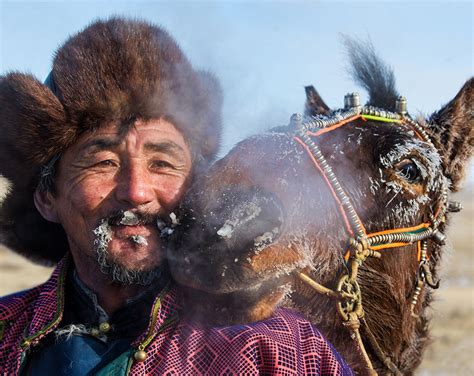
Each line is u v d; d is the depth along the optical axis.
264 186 2.56
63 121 2.60
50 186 2.78
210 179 2.59
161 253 2.58
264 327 2.45
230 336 2.40
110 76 2.57
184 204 2.56
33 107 2.61
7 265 17.92
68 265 2.83
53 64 2.78
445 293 15.84
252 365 2.33
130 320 2.61
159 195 2.59
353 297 2.71
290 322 2.54
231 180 2.57
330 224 2.72
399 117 3.08
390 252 2.96
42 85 2.63
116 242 2.56
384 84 3.50
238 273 2.43
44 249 3.25
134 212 2.55
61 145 2.64
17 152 2.74
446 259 3.45
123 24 2.72
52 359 2.57
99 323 2.64
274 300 2.56
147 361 2.42
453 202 3.20
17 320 2.79
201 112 2.74
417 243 3.04
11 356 2.65
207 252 2.44
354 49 3.63
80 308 2.72
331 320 2.88
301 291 2.85
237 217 2.46
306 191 2.66
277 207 2.53
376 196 2.84
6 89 2.69
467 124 3.27
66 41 2.80
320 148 2.83
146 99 2.56
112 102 2.55
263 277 2.47
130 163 2.57
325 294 2.72
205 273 2.44
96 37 2.70
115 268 2.55
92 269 2.70
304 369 2.43
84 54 2.65
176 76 2.67
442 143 3.23
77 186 2.61
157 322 2.47
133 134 2.58
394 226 2.88
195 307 2.56
